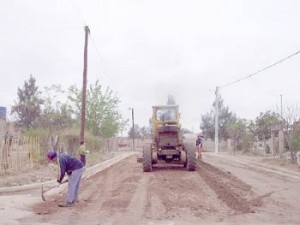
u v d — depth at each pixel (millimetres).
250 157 39094
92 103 41438
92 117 41281
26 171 21641
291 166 27297
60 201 13961
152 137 26672
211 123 71625
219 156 42156
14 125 54406
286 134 30641
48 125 39125
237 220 11297
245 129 46750
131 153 53062
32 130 28203
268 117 41781
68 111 41812
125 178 20938
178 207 12969
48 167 23531
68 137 31953
